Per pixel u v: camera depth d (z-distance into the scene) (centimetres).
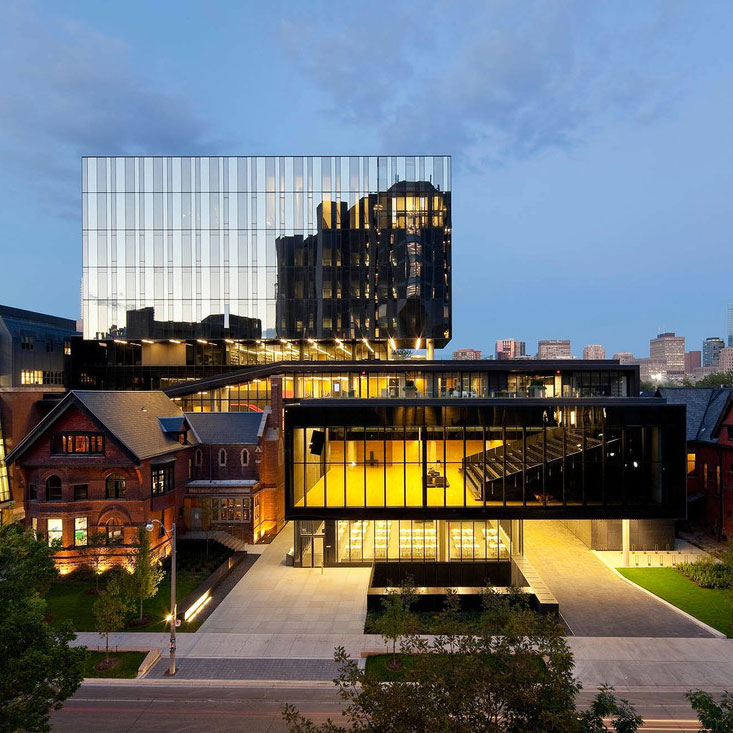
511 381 5038
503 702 1041
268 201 5944
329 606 2827
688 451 4338
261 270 5912
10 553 1648
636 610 2739
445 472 3138
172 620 2159
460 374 5059
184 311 5903
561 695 1012
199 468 4091
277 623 2619
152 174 5994
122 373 5928
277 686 2062
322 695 1995
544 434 3122
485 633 1259
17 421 4794
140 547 2681
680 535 4075
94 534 3259
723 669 2172
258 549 3791
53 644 1433
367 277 5875
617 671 2152
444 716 959
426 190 5934
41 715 1308
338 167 5950
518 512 3112
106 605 2225
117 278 5941
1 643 1303
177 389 4947
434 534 3422
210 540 3781
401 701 991
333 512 3148
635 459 3103
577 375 4978
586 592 2980
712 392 4506
